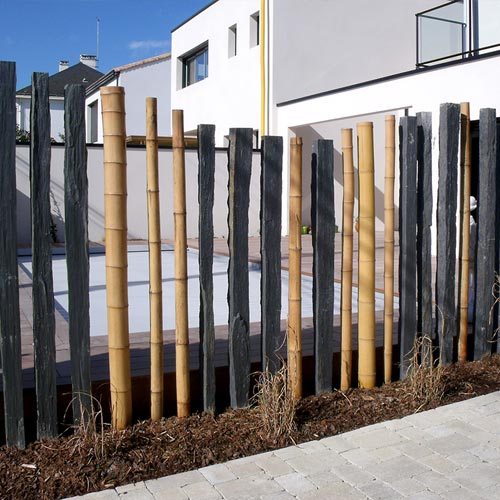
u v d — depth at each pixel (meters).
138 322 6.16
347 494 2.79
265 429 3.34
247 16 15.47
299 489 2.83
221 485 2.85
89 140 23.42
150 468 2.97
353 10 15.20
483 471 3.01
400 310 4.08
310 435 3.38
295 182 3.63
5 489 2.75
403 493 2.81
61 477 2.84
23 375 3.70
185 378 3.43
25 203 13.36
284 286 8.23
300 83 14.73
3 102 2.89
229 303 3.57
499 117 9.30
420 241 4.08
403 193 4.00
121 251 3.21
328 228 3.79
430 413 3.67
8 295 2.97
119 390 3.25
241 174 3.49
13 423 3.02
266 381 3.48
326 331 3.82
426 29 10.82
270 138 3.55
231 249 3.52
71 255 3.09
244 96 15.72
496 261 4.55
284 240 12.90
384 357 4.05
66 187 3.06
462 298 4.39
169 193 14.54
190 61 19.30
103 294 7.86
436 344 4.34
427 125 4.04
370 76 15.50
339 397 3.81
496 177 4.48
